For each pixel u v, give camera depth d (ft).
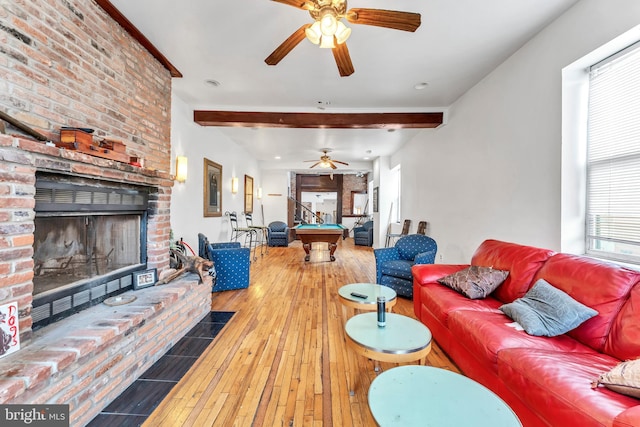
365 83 11.21
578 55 6.81
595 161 7.13
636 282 4.86
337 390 5.91
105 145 6.41
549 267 6.40
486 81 10.60
